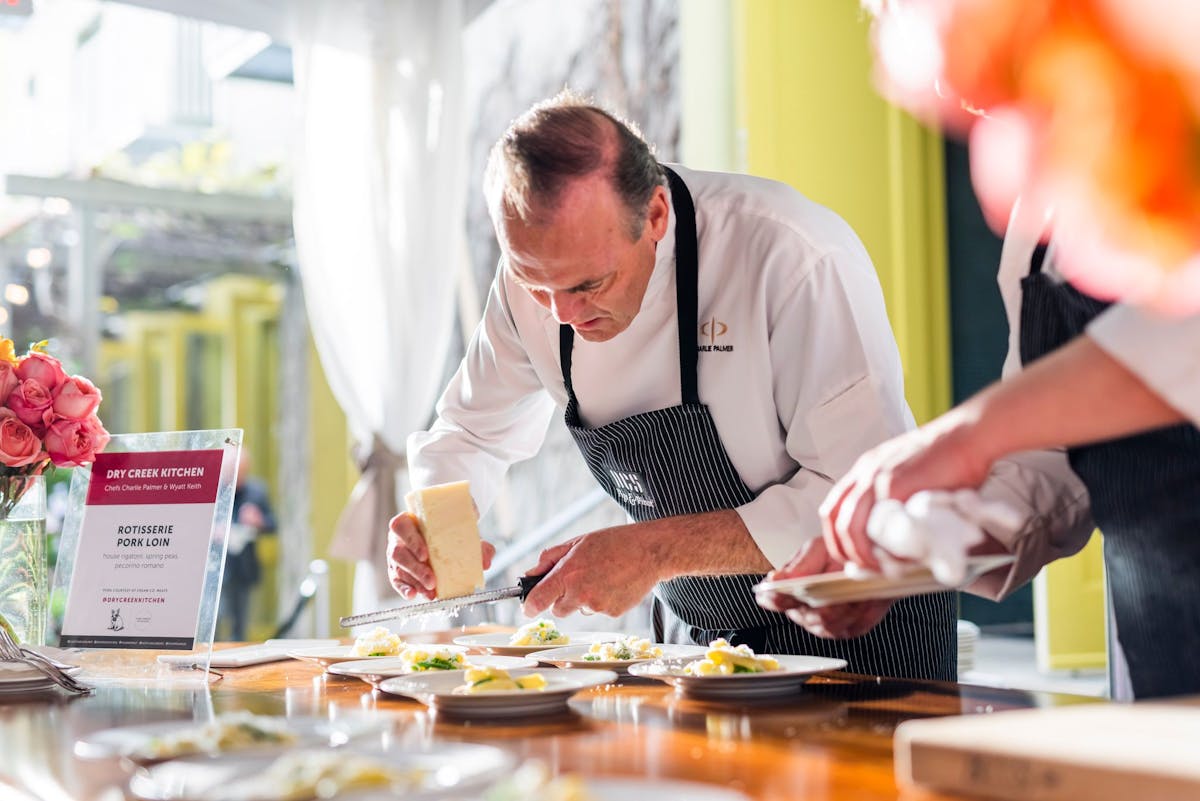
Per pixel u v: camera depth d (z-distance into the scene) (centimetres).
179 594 182
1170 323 97
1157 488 120
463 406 235
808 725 121
